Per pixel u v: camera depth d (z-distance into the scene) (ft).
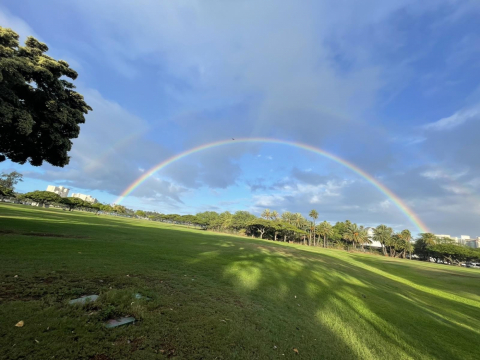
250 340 15.53
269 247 109.81
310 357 14.90
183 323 16.08
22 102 39.65
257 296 25.90
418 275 81.61
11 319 12.84
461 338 22.56
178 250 51.42
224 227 407.23
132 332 13.74
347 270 63.10
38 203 296.30
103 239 50.88
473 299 48.21
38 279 19.88
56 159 48.83
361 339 18.97
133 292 19.81
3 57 32.63
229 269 38.34
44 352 10.78
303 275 44.24
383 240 331.36
